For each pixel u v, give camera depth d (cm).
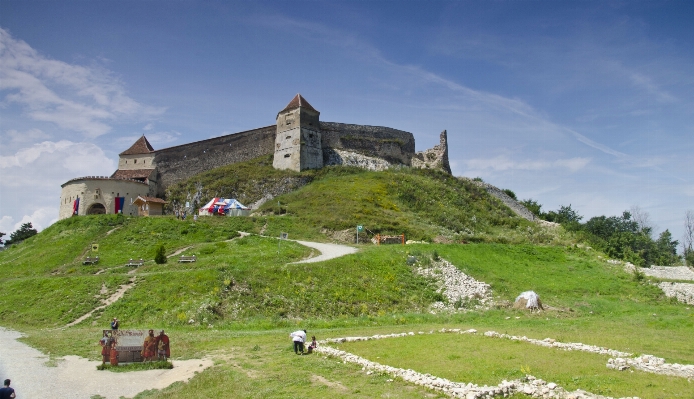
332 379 1728
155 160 8369
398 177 7519
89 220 5575
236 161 8269
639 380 1634
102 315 3078
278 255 4194
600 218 8419
